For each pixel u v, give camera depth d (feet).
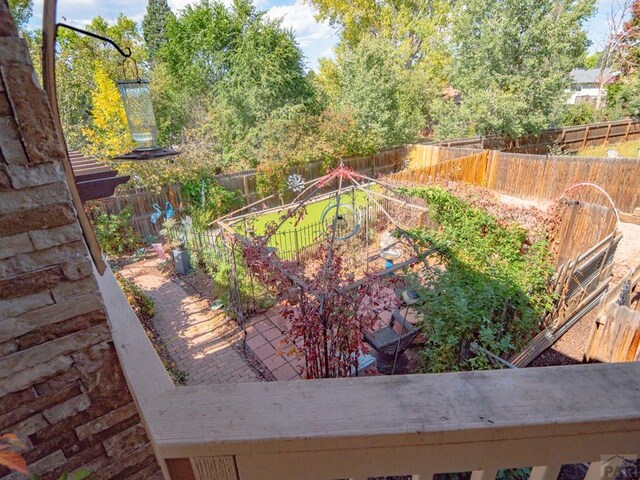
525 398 2.31
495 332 13.20
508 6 43.45
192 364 16.75
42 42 3.38
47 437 3.87
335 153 46.96
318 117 47.96
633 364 2.56
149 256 30.14
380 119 50.29
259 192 40.86
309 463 2.32
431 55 67.97
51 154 3.18
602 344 14.01
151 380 3.82
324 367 12.53
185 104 49.52
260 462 2.31
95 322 3.80
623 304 15.15
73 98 38.42
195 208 35.14
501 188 40.06
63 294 3.54
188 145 38.17
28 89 2.97
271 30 48.06
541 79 44.75
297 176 42.52
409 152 51.24
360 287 13.30
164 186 33.99
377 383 2.48
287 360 16.60
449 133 53.72
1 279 3.20
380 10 68.28
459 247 19.99
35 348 3.52
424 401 2.33
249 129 48.11
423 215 26.76
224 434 2.24
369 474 2.37
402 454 2.29
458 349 13.01
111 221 30.55
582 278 18.31
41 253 3.34
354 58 51.85
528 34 43.39
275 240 25.91
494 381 2.44
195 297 22.81
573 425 2.22
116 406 4.21
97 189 7.00
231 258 18.88
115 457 4.37
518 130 45.96
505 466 2.38
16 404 3.58
